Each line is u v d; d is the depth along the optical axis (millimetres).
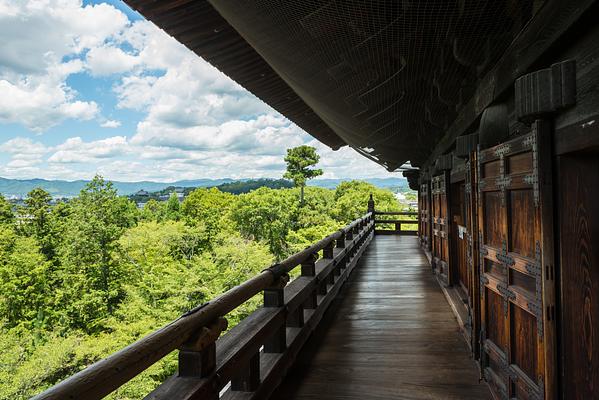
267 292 2807
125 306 20156
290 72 2885
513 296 2127
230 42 3135
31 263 23781
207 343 1730
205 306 1785
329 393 2715
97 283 25812
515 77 1979
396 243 11289
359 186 52094
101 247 26656
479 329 3049
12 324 22609
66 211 31922
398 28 2199
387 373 3020
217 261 21891
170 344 1460
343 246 6250
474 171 2912
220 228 38438
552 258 1661
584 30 1409
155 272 22828
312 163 51938
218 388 1781
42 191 31359
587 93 1399
